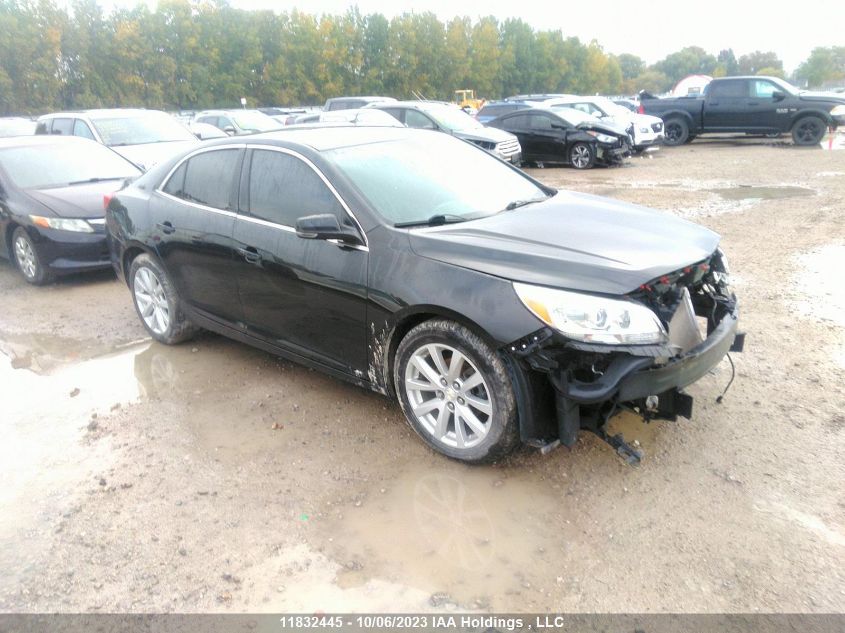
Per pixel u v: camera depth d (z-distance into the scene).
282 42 55.38
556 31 88.44
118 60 46.88
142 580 2.82
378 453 3.69
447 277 3.32
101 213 7.29
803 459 3.40
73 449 3.87
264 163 4.32
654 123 19.47
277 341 4.40
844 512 3.01
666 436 3.66
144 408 4.34
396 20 63.53
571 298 3.01
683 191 12.07
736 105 19.81
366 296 3.64
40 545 3.06
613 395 2.99
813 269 6.61
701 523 2.98
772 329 5.08
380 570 2.81
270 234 4.16
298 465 3.61
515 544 2.92
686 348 3.29
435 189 4.10
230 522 3.16
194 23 50.34
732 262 7.05
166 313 5.33
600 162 16.41
